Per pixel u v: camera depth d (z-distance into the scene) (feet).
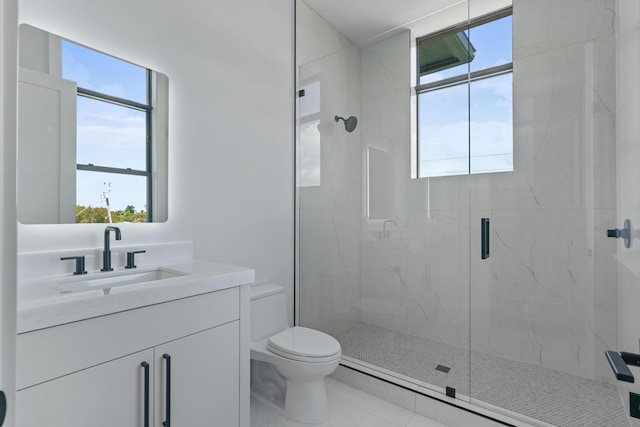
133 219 5.06
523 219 6.97
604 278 6.20
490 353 7.26
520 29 6.95
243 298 4.48
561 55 6.58
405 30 8.02
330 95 8.39
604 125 6.15
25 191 4.06
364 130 8.45
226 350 4.22
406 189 8.12
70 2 4.41
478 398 5.79
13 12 1.20
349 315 8.39
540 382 6.27
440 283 7.79
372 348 7.64
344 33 9.22
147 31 5.21
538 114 6.81
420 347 7.63
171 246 5.37
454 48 7.56
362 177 8.40
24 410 2.57
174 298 3.57
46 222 4.22
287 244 7.75
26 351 2.57
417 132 7.98
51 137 4.28
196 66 5.90
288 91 7.77
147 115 5.24
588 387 6.11
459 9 7.47
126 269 4.65
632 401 3.27
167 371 3.50
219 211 6.29
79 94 4.51
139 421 3.31
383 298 8.32
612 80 6.07
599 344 6.25
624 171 5.35
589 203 6.32
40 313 2.62
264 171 7.22
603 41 6.17
